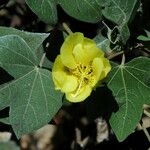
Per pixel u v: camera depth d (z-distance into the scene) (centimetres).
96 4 29
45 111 29
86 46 27
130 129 29
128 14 29
